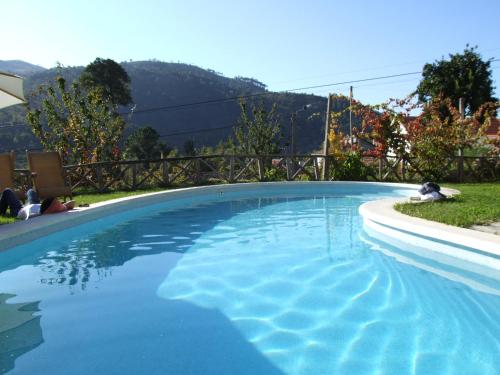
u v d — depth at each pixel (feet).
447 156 49.80
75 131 45.96
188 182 43.45
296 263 15.56
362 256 16.49
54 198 21.11
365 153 50.24
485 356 8.77
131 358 8.62
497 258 13.55
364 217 22.57
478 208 20.57
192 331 9.90
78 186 41.65
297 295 12.30
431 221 17.87
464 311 11.11
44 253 17.01
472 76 100.83
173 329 10.01
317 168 49.14
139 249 17.69
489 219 17.94
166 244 18.57
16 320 10.45
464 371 8.19
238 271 14.60
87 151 46.78
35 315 10.76
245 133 93.25
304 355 8.80
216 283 13.33
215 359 8.63
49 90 47.83
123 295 12.23
